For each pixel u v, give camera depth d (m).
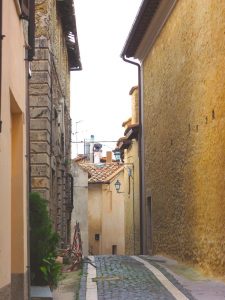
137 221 23.69
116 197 39.16
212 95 11.51
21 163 7.62
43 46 12.43
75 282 11.45
